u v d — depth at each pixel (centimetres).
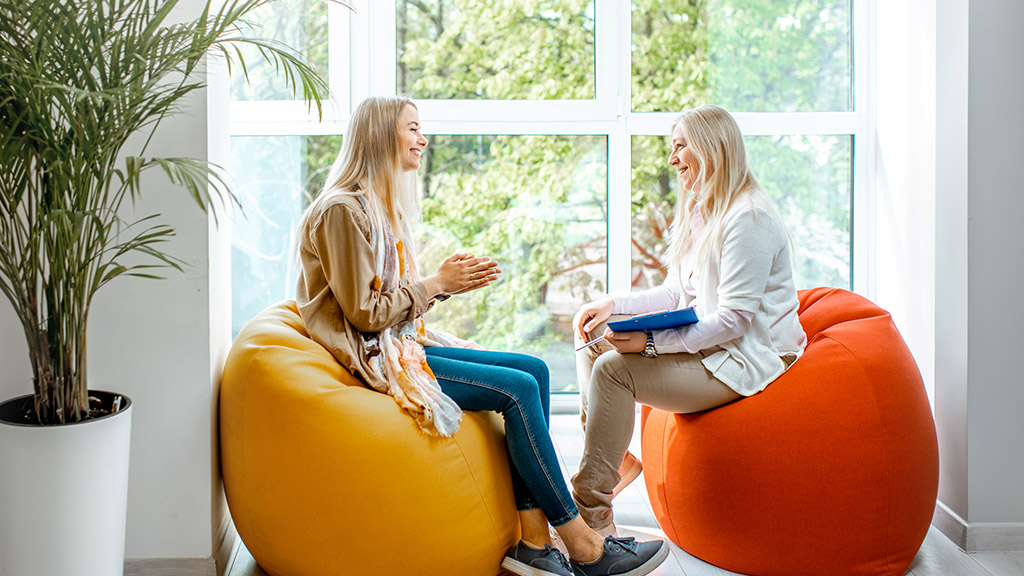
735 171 215
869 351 207
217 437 214
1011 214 226
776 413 199
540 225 340
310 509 187
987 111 225
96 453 163
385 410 189
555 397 350
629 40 328
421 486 186
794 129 331
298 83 321
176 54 166
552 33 329
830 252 339
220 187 212
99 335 203
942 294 240
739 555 204
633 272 343
